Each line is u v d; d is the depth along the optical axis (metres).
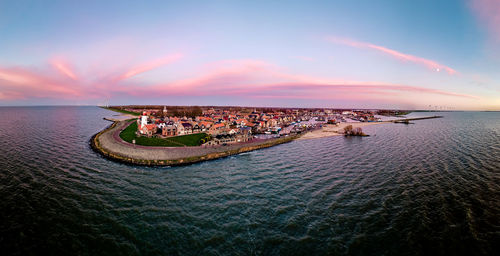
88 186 43.97
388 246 27.23
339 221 32.72
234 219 33.34
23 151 67.44
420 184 45.38
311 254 26.16
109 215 33.56
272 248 27.19
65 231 29.22
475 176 49.38
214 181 49.03
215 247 27.25
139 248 26.67
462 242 27.56
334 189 43.94
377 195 40.88
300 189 44.22
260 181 48.81
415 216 33.44
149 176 51.91
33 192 39.88
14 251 25.28
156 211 35.19
